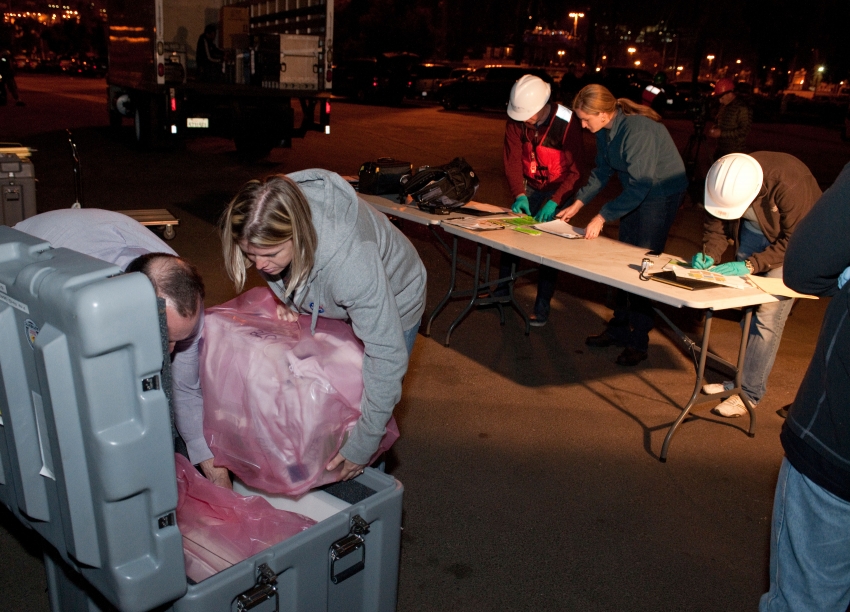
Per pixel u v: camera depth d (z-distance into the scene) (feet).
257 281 17.87
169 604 4.76
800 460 5.20
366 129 52.08
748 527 9.70
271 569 4.93
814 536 5.27
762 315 12.05
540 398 13.08
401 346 5.74
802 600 5.48
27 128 44.45
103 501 4.06
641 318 14.37
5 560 8.36
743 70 193.06
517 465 10.85
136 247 6.40
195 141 42.42
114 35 40.32
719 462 11.30
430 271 20.15
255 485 6.16
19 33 186.29
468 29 156.97
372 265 5.67
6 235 4.74
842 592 5.40
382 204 15.89
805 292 5.23
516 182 16.08
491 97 73.72
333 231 5.58
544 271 16.14
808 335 17.06
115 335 3.83
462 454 11.07
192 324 5.25
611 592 8.30
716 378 14.33
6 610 7.55
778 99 99.35
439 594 8.09
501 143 47.73
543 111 15.16
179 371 6.13
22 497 4.66
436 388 13.23
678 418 11.33
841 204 4.70
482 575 8.45
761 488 10.66
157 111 34.55
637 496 10.25
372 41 129.18
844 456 4.92
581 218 27.50
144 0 32.50
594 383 13.84
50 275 4.01
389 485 5.97
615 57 196.65
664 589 8.40
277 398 5.72
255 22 39.27
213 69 36.29
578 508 9.87
